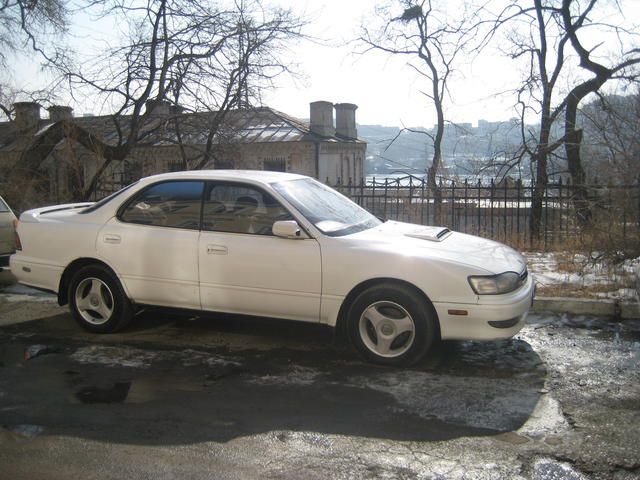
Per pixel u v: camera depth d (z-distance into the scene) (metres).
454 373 4.95
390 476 3.30
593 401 4.36
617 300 6.79
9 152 13.75
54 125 13.52
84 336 6.03
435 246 5.25
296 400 4.39
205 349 5.61
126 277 5.88
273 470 3.37
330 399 4.41
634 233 8.41
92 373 4.98
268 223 5.46
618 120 8.69
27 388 4.64
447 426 3.94
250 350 5.58
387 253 5.04
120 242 5.87
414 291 5.00
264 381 4.79
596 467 3.39
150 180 5.98
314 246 5.23
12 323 6.54
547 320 6.57
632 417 4.06
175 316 6.72
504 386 4.66
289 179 5.92
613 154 8.67
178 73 12.91
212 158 14.37
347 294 5.15
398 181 11.92
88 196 13.55
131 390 4.60
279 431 3.87
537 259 9.82
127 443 3.70
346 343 5.76
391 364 5.08
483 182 14.75
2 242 8.57
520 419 4.04
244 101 13.10
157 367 5.12
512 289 5.01
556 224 12.04
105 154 13.61
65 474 3.34
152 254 5.74
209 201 5.70
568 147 13.17
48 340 5.91
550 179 15.83
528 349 5.58
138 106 13.24
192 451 3.60
